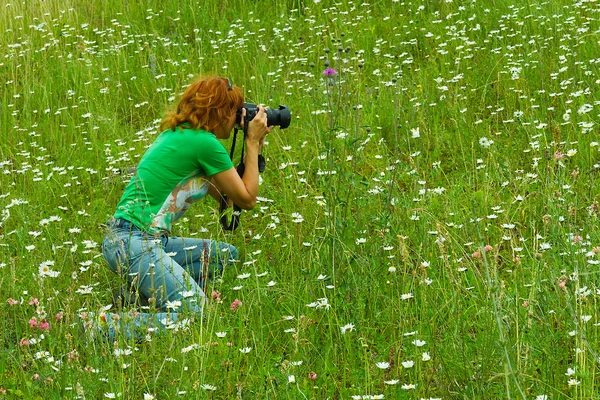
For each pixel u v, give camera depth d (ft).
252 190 20.59
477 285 17.92
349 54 36.17
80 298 19.22
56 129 32.91
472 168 26.40
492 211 22.67
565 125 27.09
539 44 33.32
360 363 16.70
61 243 22.79
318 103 30.86
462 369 15.43
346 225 19.89
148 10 44.75
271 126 21.11
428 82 33.14
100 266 21.40
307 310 18.51
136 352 16.76
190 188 20.31
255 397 15.34
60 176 28.99
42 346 17.57
